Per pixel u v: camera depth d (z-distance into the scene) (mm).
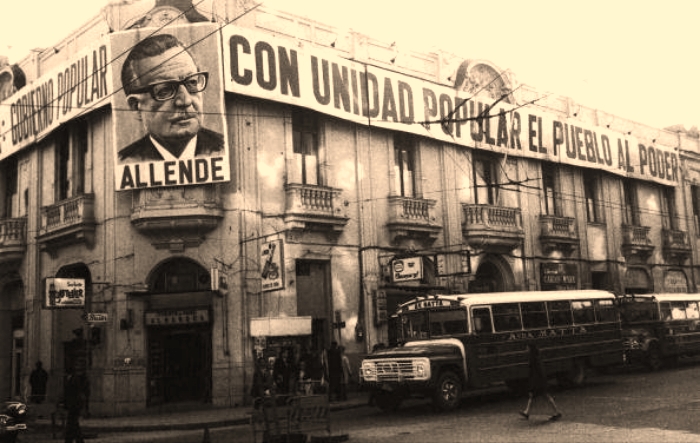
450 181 25469
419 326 16984
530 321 17734
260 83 20344
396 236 23328
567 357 18359
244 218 20141
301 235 21281
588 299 19688
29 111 24094
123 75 20109
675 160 36156
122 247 20156
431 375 15086
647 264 33469
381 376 15578
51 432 16922
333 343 19703
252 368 19578
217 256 19891
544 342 17859
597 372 24359
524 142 27891
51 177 23344
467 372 15914
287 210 20906
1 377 24875
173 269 20344
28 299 23625
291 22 22047
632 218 33594
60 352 22422
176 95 19844
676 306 25375
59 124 22406
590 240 30625
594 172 31750
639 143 33719
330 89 21938
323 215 21281
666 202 36062
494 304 17000
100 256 20812
